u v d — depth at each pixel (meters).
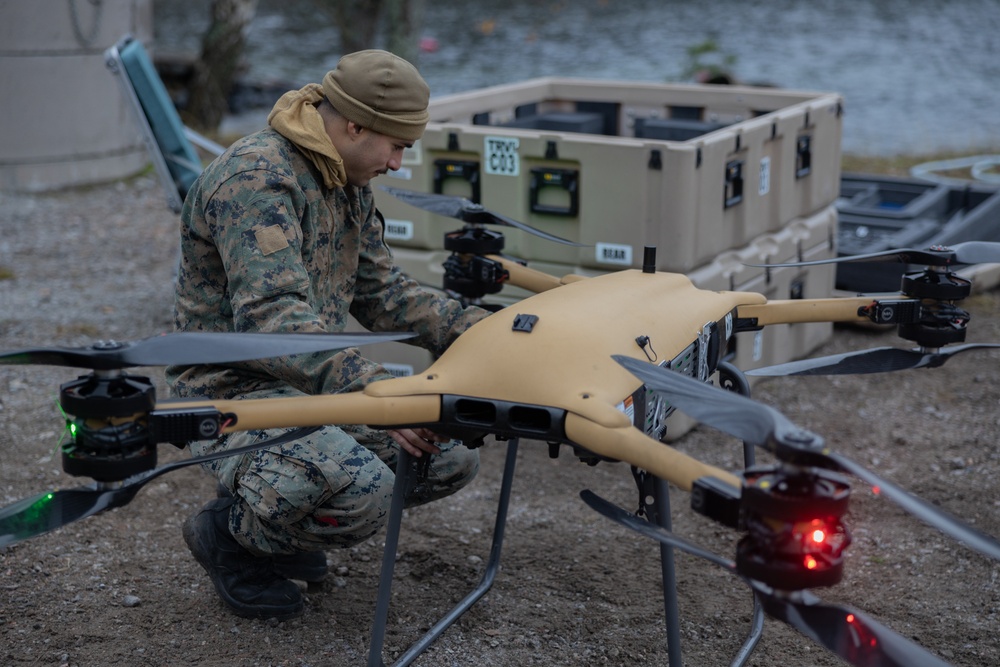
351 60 2.28
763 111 4.77
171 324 4.93
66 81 7.23
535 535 3.16
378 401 1.88
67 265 5.82
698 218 3.62
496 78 14.00
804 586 1.51
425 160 3.87
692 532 3.20
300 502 2.26
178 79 10.82
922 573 2.97
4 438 3.70
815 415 4.12
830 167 4.59
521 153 3.71
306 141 2.25
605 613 2.74
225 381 2.40
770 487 1.51
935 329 2.30
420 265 3.96
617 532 3.20
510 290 3.86
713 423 1.61
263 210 2.17
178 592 2.77
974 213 5.28
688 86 4.88
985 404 4.23
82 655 2.47
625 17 19.98
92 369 1.66
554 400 1.85
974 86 13.79
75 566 2.88
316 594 2.76
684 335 2.18
